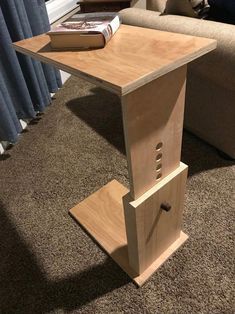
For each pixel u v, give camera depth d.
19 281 0.95
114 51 0.62
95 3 2.19
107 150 1.46
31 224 1.13
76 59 0.60
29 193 1.26
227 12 1.10
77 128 1.64
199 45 0.60
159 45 0.62
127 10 1.35
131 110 0.56
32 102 1.66
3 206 1.21
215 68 1.00
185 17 1.14
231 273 0.91
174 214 0.89
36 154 1.48
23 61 1.47
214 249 0.98
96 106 1.83
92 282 0.93
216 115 1.23
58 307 0.87
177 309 0.84
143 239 0.81
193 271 0.92
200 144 1.43
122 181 1.27
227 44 0.92
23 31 1.42
